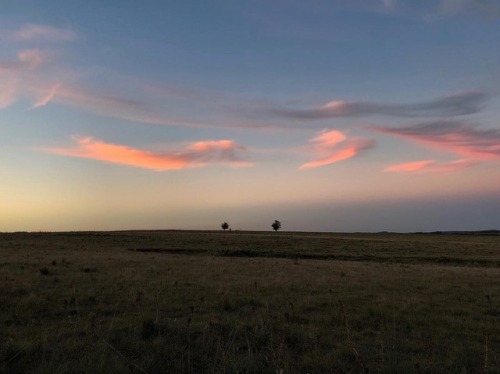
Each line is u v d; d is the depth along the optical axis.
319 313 12.38
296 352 8.16
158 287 16.38
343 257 50.91
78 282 16.94
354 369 7.25
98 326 9.29
